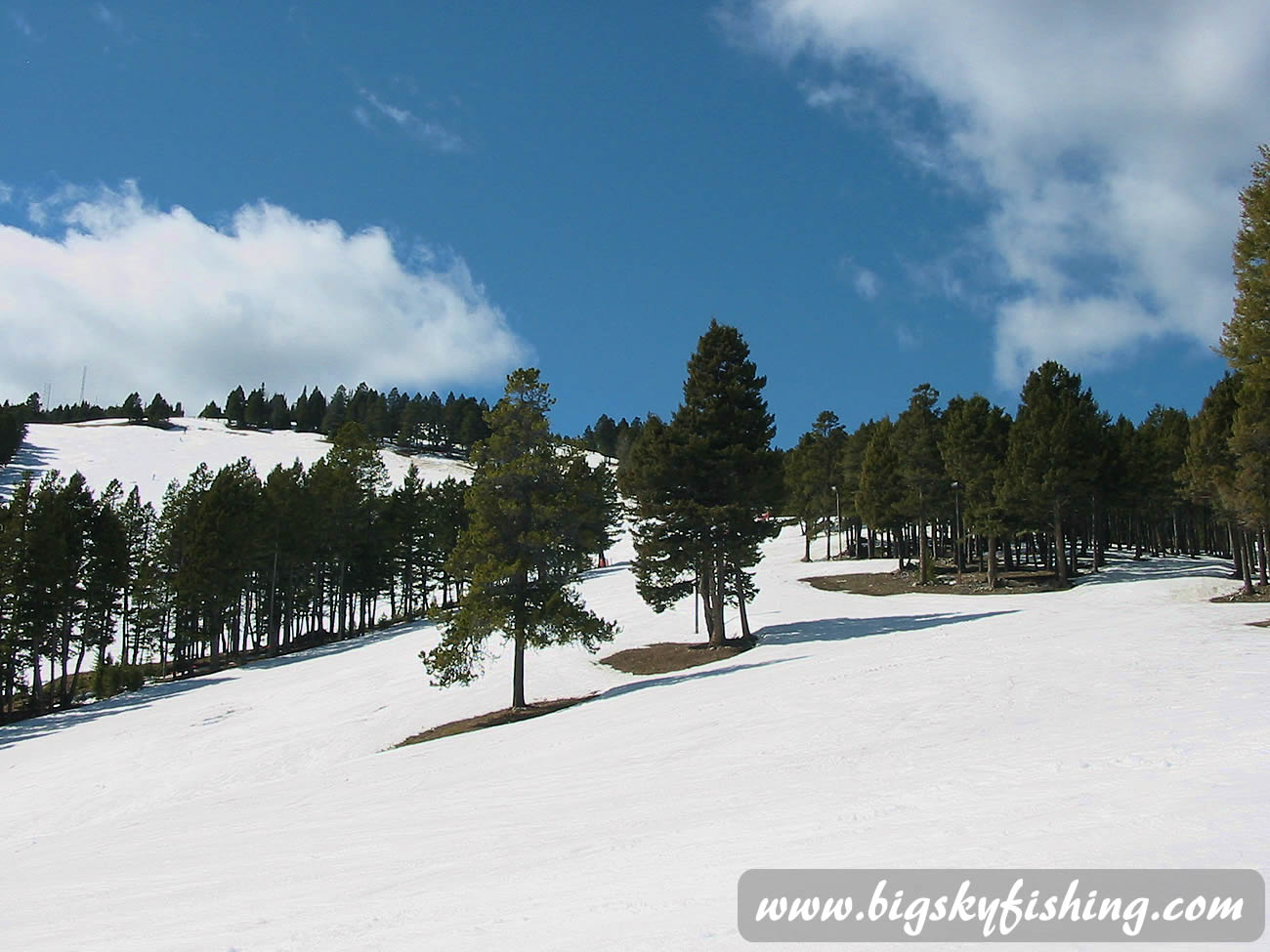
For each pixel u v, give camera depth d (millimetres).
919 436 53938
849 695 17641
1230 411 45156
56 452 118688
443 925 5945
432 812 12398
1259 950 3955
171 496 58250
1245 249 29562
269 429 158500
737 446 35031
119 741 30859
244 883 8977
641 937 4934
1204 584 40906
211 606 52969
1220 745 9430
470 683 32969
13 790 25406
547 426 30156
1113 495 51938
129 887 9797
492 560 28156
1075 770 8953
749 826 8312
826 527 74938
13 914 8961
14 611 43281
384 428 150625
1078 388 58375
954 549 64312
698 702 20312
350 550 63562
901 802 8500
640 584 36219
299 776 21672
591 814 10352
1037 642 22938
